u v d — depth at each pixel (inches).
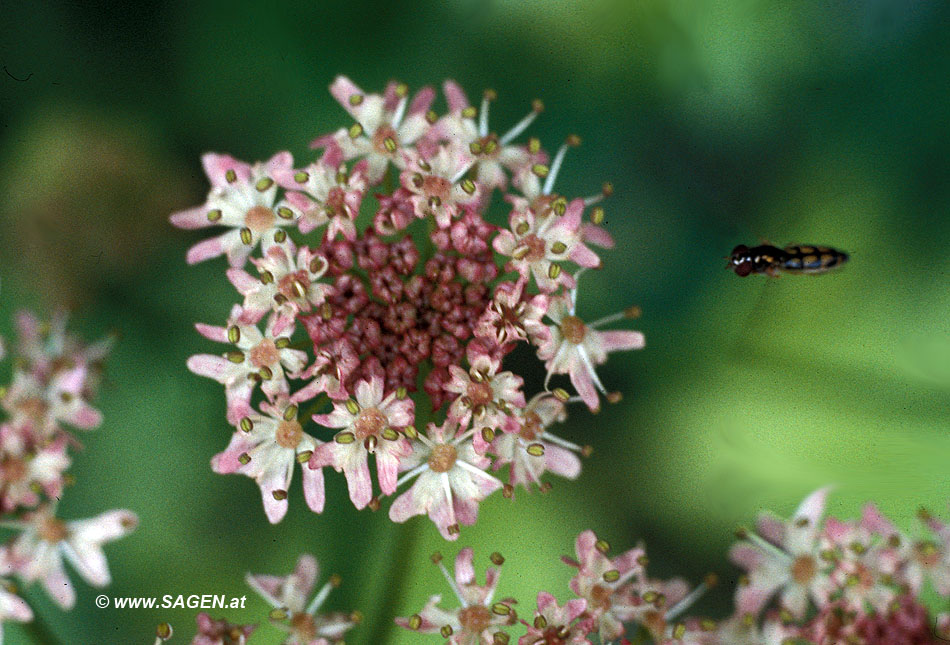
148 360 9.0
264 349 8.1
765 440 8.9
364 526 8.9
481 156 8.4
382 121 8.4
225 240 8.3
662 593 8.4
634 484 9.0
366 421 8.0
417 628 8.2
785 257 8.4
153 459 9.0
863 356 8.9
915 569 8.3
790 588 8.4
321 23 9.2
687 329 9.1
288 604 8.3
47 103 9.2
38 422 8.3
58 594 8.2
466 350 8.1
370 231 8.2
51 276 9.0
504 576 8.8
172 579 8.9
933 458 8.7
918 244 9.0
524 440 8.2
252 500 9.0
